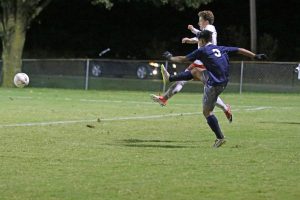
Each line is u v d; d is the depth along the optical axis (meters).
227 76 20.27
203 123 28.59
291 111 36.84
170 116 31.94
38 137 22.45
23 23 60.28
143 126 26.95
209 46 20.16
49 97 45.88
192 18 90.81
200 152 19.55
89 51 92.25
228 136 23.89
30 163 17.09
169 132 24.92
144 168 16.58
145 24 92.12
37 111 33.16
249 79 59.62
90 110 34.69
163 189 14.09
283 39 88.38
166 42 88.94
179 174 15.83
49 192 13.68
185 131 25.34
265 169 16.64
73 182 14.72
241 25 88.94
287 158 18.48
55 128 25.39
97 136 23.17
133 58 90.88
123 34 91.94
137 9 91.62
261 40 80.19
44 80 63.16
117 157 18.31
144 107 37.88
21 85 31.73
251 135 24.31
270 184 14.72
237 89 59.72
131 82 62.03
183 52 89.25
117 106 38.28
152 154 19.02
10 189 13.91
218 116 32.56
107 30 92.44
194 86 59.56
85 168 16.48
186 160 17.95
